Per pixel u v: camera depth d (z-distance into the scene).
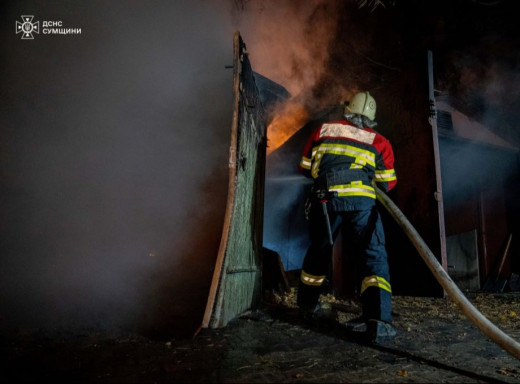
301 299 2.30
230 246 2.04
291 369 1.42
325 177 2.18
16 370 1.33
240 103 2.16
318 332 2.00
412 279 3.50
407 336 1.97
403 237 3.63
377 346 1.77
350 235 2.19
